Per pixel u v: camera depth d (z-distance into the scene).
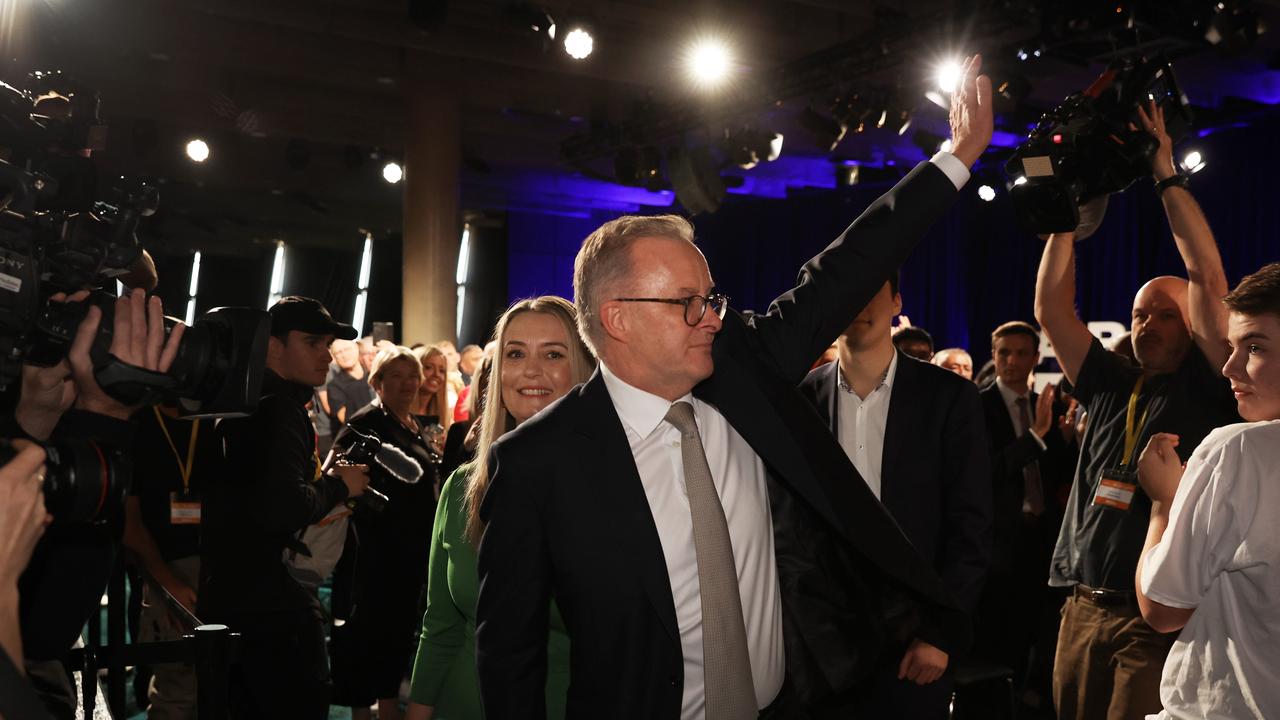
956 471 2.40
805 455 1.52
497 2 8.31
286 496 2.62
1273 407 1.60
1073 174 2.26
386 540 3.75
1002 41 7.21
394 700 3.79
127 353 1.12
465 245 18.86
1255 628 1.53
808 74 8.70
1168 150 2.46
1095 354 2.75
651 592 1.45
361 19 8.41
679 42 8.55
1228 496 1.54
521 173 14.15
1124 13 5.16
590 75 9.32
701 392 1.57
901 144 11.64
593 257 1.57
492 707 1.48
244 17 8.12
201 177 13.16
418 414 5.32
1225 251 9.66
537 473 1.50
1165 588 1.60
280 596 2.70
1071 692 2.60
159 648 1.87
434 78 10.01
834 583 1.61
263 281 21.72
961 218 12.33
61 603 1.32
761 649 1.55
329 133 11.62
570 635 1.50
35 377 1.19
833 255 1.68
